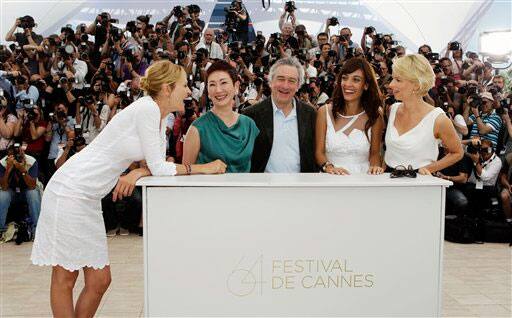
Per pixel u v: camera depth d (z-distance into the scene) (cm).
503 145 611
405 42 727
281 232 204
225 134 264
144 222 203
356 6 732
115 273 419
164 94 231
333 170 254
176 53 672
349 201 205
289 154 288
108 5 732
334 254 206
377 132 289
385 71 629
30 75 674
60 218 224
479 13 709
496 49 706
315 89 614
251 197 203
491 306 355
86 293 243
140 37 696
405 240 208
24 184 537
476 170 562
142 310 337
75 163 229
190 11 701
